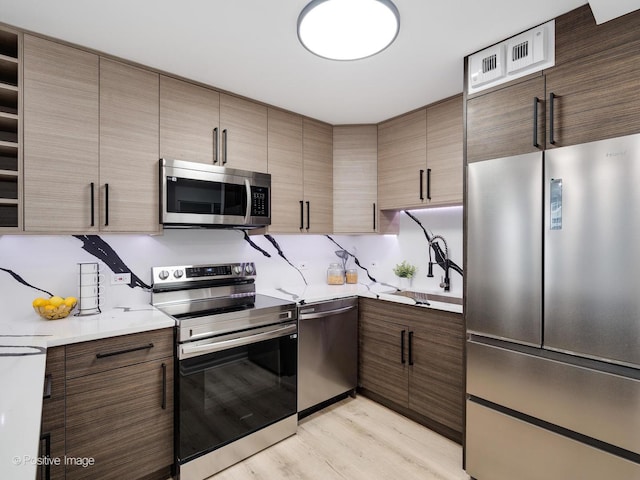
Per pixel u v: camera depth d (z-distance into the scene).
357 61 1.97
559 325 1.54
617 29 1.39
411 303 2.42
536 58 1.61
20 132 1.63
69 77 1.77
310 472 1.96
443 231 2.84
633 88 1.35
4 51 1.78
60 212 1.74
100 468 1.63
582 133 1.48
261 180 2.49
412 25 1.62
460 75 2.13
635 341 1.34
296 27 1.64
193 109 2.20
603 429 1.42
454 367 2.19
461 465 2.01
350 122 2.97
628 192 1.35
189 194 2.13
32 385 1.03
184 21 1.60
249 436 2.10
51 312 1.81
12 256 1.88
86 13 1.53
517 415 1.70
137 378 1.73
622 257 1.36
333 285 3.22
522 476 1.66
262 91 2.36
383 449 2.17
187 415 1.86
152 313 2.02
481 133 1.84
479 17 1.56
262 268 2.91
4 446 0.70
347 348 2.75
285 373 2.34
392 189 2.86
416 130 2.68
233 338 2.05
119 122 1.92
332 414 2.59
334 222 3.01
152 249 2.34
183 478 1.83
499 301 1.73
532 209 1.61
